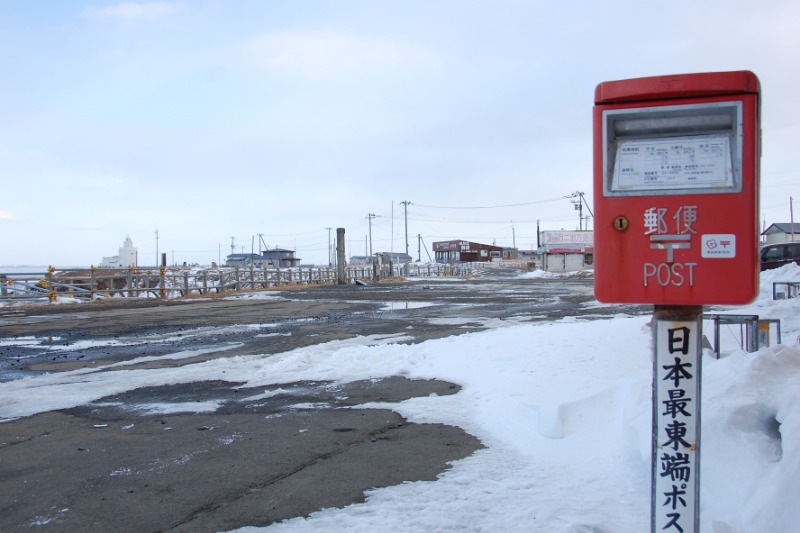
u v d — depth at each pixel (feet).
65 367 34.32
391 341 41.29
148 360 36.37
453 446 18.33
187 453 18.22
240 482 15.66
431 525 12.59
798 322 31.58
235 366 33.04
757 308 38.06
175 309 75.41
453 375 28.14
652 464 7.97
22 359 37.55
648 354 25.68
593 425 18.06
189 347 41.60
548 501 13.62
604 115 7.82
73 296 92.63
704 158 7.52
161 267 98.43
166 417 22.80
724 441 12.32
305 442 19.08
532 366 26.07
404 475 15.85
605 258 7.85
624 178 7.77
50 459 17.99
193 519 13.48
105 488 15.47
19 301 85.92
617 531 11.88
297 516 13.44
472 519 12.85
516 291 111.34
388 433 19.94
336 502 14.16
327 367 31.45
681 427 7.77
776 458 11.57
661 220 7.62
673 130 7.72
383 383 27.73
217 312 70.44
